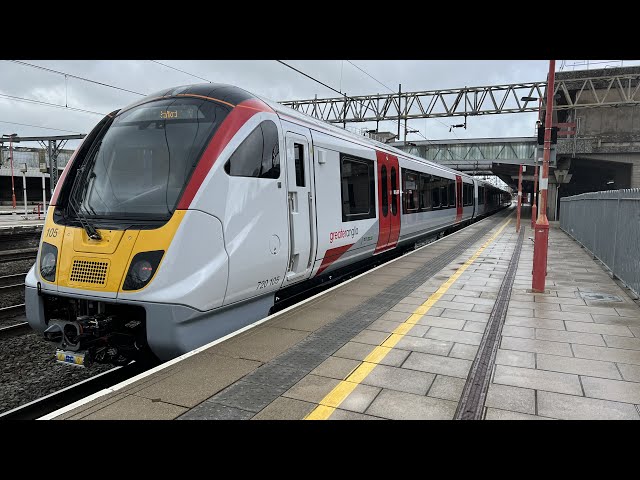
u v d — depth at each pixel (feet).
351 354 14.58
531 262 34.88
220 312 16.38
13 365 19.56
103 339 14.94
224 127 16.34
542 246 23.98
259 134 17.62
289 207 19.65
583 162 105.50
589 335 16.84
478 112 91.97
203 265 14.87
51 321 15.17
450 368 13.51
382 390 11.98
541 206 24.25
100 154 17.21
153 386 12.03
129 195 15.87
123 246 14.60
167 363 13.48
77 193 16.78
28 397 16.84
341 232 25.31
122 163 16.69
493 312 19.93
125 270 14.38
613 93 101.35
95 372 18.97
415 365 13.71
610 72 99.71
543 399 11.57
